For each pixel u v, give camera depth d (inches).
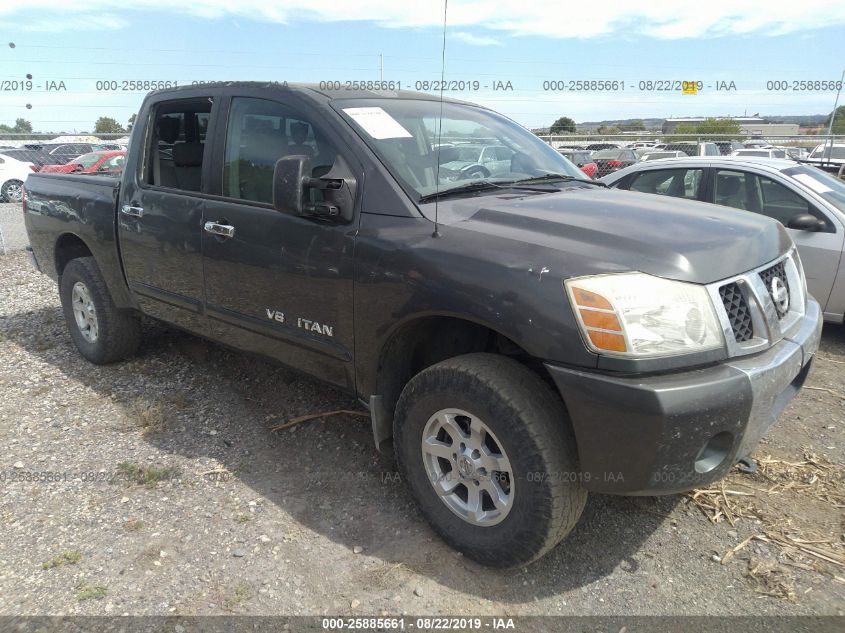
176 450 133.6
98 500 116.0
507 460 90.0
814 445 134.8
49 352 194.2
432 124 126.6
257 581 95.4
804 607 90.1
